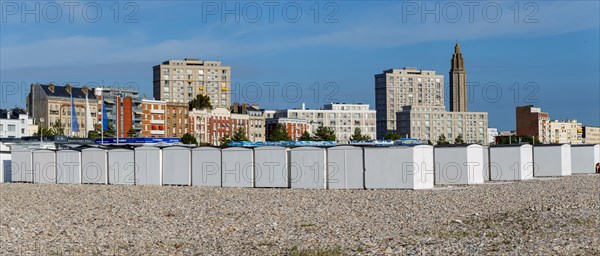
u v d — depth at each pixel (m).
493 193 67.25
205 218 49.47
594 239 36.12
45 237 40.72
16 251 35.91
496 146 89.44
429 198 62.34
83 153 91.31
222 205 58.44
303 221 47.06
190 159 83.94
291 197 65.44
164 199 64.88
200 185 83.19
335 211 52.78
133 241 38.97
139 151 86.88
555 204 55.34
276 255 33.91
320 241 37.88
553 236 37.53
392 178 74.06
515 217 46.91
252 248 36.00
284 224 45.56
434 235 39.28
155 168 85.69
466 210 52.34
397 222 45.66
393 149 73.94
